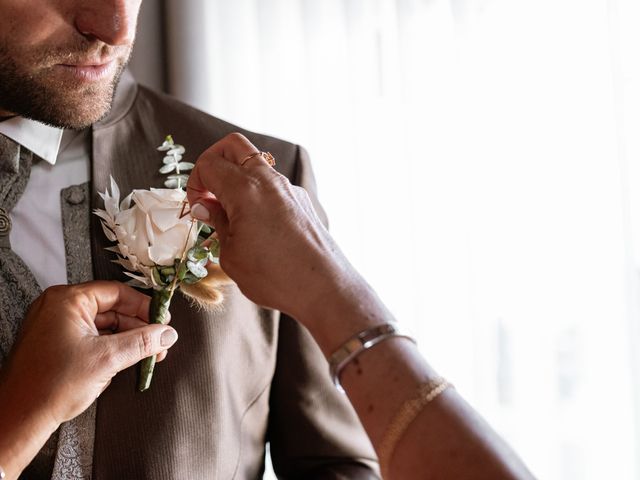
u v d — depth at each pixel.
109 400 0.68
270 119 1.13
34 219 0.71
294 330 0.77
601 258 1.01
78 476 0.67
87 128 0.74
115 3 0.62
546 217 1.03
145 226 0.65
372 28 1.09
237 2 1.12
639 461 1.00
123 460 0.68
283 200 0.58
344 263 0.58
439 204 1.07
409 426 0.54
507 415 1.05
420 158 1.07
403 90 1.07
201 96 1.11
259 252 0.58
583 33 1.01
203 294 0.66
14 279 0.68
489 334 1.05
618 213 1.00
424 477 0.53
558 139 1.03
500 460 0.52
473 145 1.06
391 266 1.09
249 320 0.74
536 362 1.04
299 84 1.13
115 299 0.67
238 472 0.74
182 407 0.69
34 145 0.71
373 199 1.09
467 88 1.05
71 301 0.64
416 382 0.54
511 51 1.04
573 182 1.02
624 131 0.99
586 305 1.02
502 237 1.05
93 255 0.70
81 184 0.72
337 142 1.11
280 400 0.78
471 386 1.06
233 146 0.60
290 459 0.79
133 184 0.73
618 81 0.99
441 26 1.06
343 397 0.80
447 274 1.07
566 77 1.02
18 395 0.61
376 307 0.56
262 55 1.12
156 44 1.15
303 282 0.57
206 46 1.11
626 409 1.01
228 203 0.59
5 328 0.68
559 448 1.04
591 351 1.02
